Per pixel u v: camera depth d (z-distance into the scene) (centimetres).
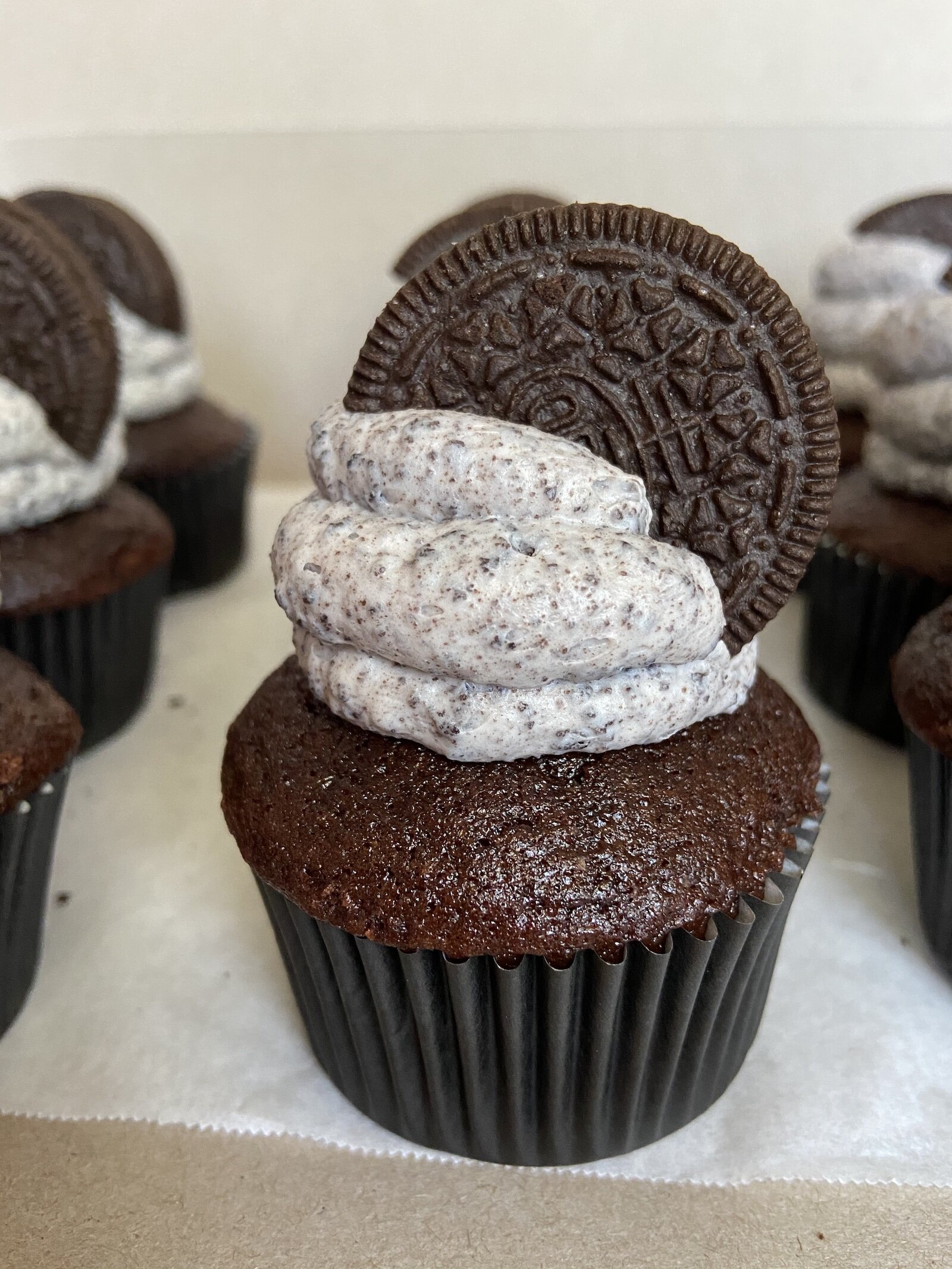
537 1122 10
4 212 16
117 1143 11
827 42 25
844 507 17
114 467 17
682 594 9
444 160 28
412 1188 10
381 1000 10
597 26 26
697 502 10
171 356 22
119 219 22
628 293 10
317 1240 10
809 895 14
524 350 10
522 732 9
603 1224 10
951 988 12
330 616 10
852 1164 10
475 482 9
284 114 27
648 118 27
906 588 16
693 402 10
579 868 9
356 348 29
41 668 16
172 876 14
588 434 10
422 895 9
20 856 11
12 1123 11
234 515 23
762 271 10
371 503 10
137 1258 10
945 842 12
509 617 9
